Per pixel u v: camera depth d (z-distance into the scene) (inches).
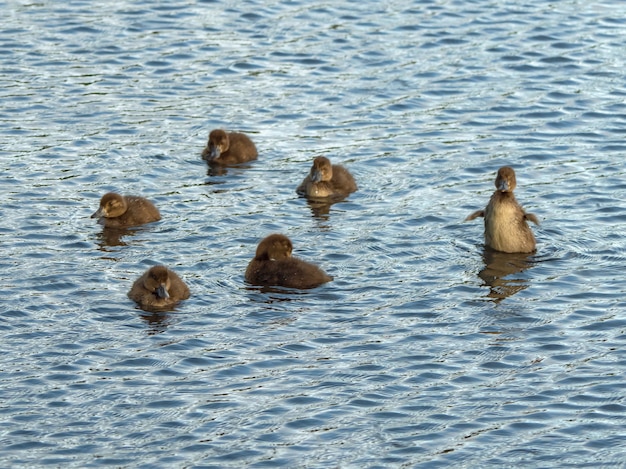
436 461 581.3
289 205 900.6
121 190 921.5
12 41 1223.5
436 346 687.7
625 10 1334.9
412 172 964.6
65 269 778.8
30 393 631.8
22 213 869.2
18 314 714.8
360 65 1185.4
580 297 748.0
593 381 651.5
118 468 572.1
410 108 1095.0
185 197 912.3
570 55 1210.0
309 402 629.9
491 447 592.7
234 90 1129.4
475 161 984.3
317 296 746.2
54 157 976.9
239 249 818.2
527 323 714.8
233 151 982.4
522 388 645.3
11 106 1076.5
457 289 757.9
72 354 671.8
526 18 1307.8
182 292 739.4
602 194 914.1
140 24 1278.3
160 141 1019.9
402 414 620.7
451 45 1233.4
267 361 668.7
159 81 1144.2
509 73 1170.0
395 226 860.0
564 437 601.0
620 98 1112.8
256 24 1285.7
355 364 666.8
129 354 673.6
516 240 812.0
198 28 1272.1
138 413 617.3
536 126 1054.4
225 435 600.1
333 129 1051.9
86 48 1214.9
